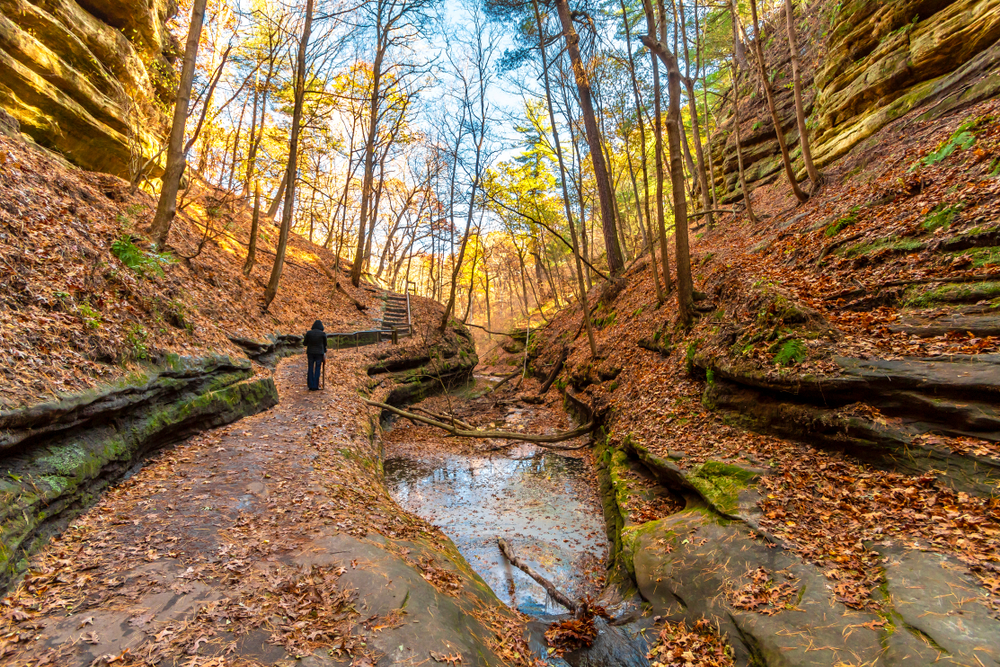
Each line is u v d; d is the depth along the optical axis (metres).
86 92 9.99
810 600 3.51
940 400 4.39
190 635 2.91
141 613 3.07
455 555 5.45
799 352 5.91
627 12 14.28
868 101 11.76
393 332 18.09
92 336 5.18
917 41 10.45
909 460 4.38
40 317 4.82
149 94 13.20
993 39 9.00
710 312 9.80
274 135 16.30
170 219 9.27
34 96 8.88
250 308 12.05
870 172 9.78
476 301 62.69
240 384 8.05
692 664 3.53
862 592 3.40
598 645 4.09
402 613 3.41
